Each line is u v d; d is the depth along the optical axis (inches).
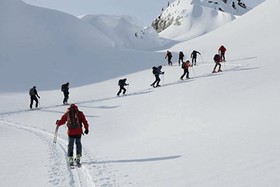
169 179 262.7
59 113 813.2
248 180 231.9
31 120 724.0
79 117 350.0
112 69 1628.9
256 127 394.0
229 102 603.5
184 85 888.3
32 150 423.2
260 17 1908.2
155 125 566.9
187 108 636.7
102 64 1771.7
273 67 872.9
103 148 433.1
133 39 4133.9
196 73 1085.1
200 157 314.3
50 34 2149.4
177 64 1488.7
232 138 366.9
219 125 460.1
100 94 1071.0
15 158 378.0
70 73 1619.1
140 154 368.8
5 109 896.3
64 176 302.5
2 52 1786.4
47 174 309.3
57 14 2429.9
